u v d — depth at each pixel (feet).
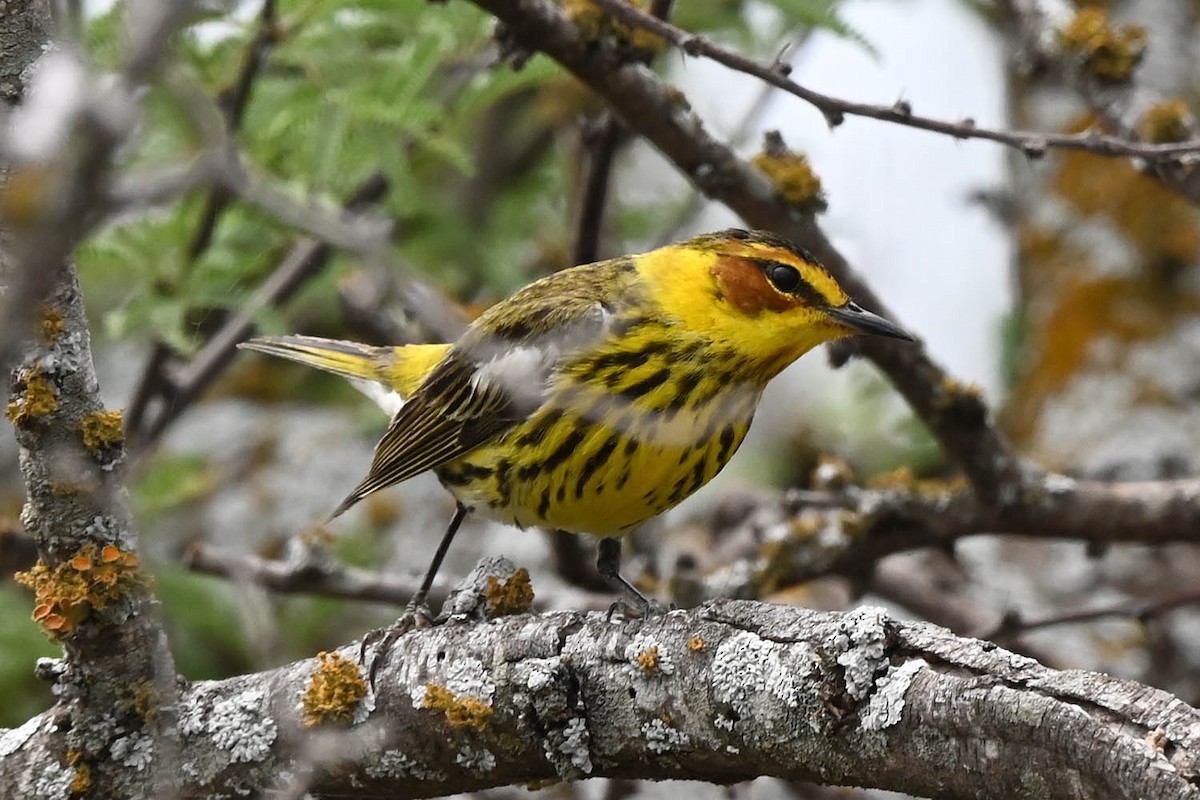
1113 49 39.11
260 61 37.68
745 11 50.29
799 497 40.52
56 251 12.79
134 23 13.28
